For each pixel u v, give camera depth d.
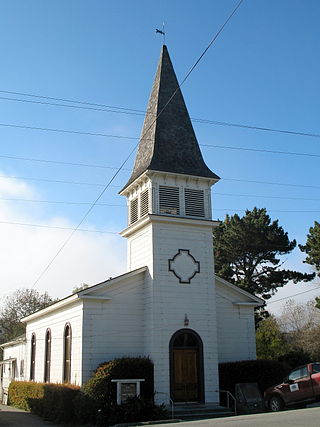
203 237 26.81
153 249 25.39
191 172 27.19
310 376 21.12
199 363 24.84
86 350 23.97
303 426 12.12
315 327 60.84
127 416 20.83
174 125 28.55
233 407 24.59
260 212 48.59
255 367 25.56
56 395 23.53
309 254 45.09
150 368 23.39
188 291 25.56
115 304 25.11
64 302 26.64
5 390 38.16
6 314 73.88
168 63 30.36
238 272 48.38
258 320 46.84
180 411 22.89
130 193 29.08
